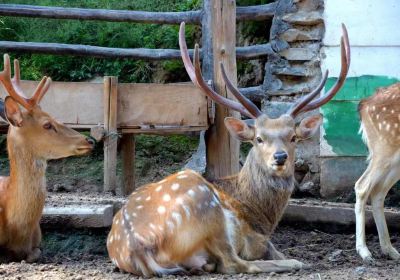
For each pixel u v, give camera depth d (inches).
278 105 547.2
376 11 535.5
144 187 366.0
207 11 540.7
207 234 344.8
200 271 346.3
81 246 431.8
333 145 534.6
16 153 382.6
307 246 442.9
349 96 535.5
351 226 472.1
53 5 674.8
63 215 426.6
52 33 672.4
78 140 389.7
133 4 687.1
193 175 353.7
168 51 576.7
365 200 428.5
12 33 674.8
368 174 431.8
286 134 364.8
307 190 538.3
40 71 662.5
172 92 480.1
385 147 428.5
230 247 350.0
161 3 689.0
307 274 349.7
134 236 343.6
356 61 536.7
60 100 475.8
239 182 375.6
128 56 576.1
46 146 384.8
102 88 477.1
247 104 374.3
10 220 384.8
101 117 478.3
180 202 342.6
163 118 480.4
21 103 382.9
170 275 340.8
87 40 672.4
